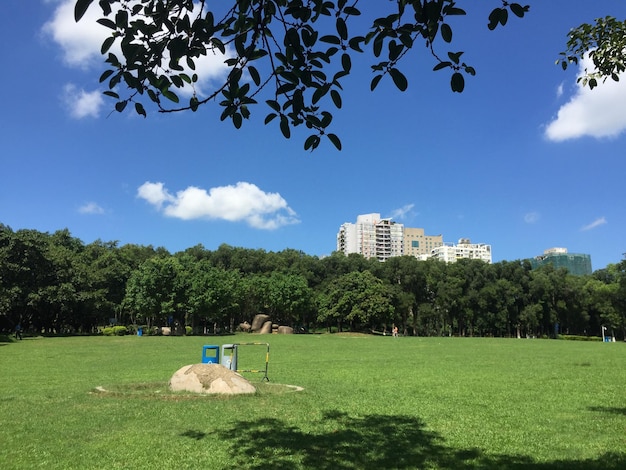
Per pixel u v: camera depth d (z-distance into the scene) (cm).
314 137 445
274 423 942
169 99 439
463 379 1689
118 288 6588
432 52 403
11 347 3441
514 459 725
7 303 4728
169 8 386
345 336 6034
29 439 812
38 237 5497
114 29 385
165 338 4894
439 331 8769
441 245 17100
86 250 6944
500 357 2742
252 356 2794
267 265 9119
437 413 1067
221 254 9281
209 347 1565
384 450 766
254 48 425
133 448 759
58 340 4428
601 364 2303
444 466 688
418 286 8512
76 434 844
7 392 1324
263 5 407
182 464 681
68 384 1500
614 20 866
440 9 368
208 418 972
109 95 420
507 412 1083
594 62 880
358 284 7556
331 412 1061
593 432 900
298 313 7438
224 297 6216
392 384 1548
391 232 15912
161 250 9062
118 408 1067
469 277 8356
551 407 1145
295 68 406
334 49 397
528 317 8081
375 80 405
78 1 306
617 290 7531
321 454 739
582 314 8431
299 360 2506
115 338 4850
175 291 5834
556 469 676
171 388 1305
